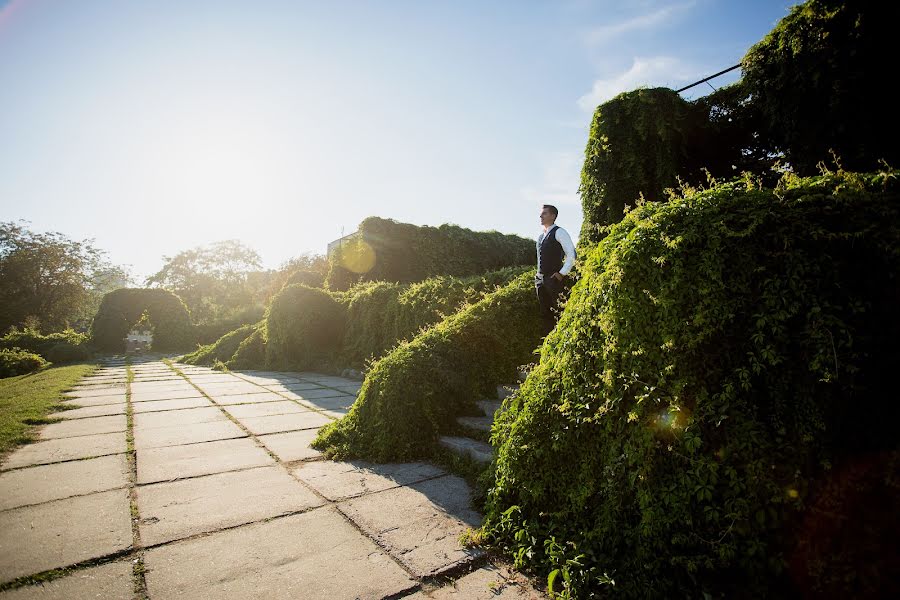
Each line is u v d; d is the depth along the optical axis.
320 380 8.66
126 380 8.36
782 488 1.55
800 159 5.39
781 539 1.54
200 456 3.52
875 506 1.47
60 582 1.77
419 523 2.41
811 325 1.57
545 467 2.26
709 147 6.61
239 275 43.22
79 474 3.05
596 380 2.13
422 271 16.02
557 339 2.49
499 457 2.52
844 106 4.86
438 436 3.72
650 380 1.87
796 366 1.61
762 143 6.20
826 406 1.55
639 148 6.58
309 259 27.00
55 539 2.13
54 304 32.09
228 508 2.54
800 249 1.64
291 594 1.74
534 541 2.02
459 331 4.52
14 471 3.10
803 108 5.27
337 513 2.51
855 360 1.52
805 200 1.67
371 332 9.13
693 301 1.80
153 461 3.38
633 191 6.59
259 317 21.69
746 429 1.62
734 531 1.57
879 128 4.70
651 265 1.93
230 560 1.98
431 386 3.90
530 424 2.42
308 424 4.71
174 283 41.19
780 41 5.34
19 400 5.47
